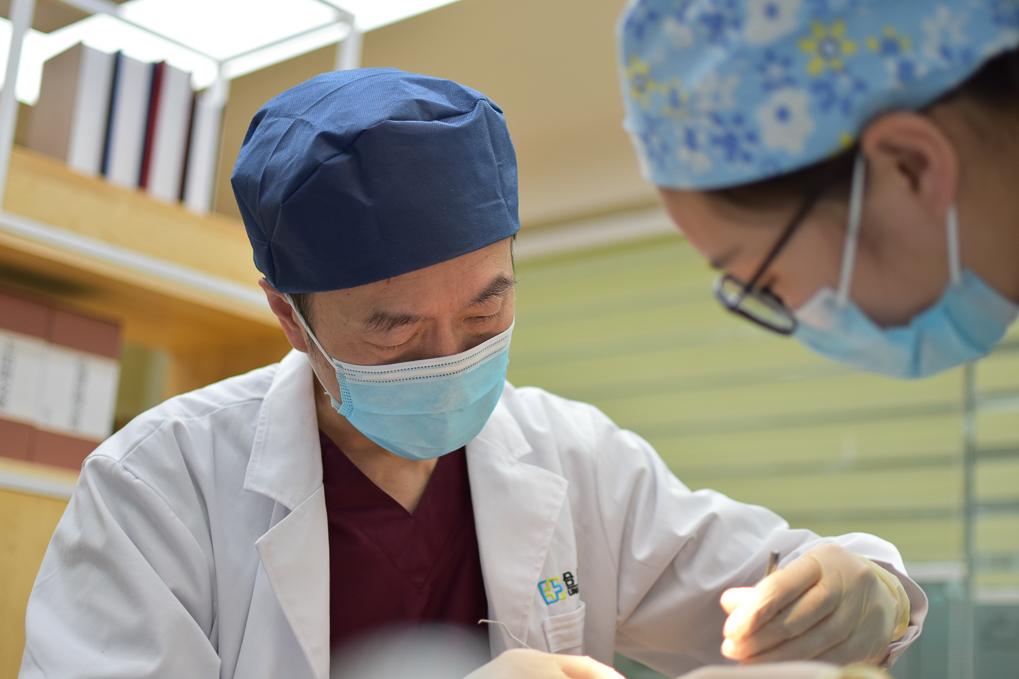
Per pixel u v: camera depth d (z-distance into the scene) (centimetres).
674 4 92
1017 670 332
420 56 337
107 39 286
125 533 146
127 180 235
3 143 208
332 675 151
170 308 238
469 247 145
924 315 93
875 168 89
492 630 155
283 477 154
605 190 398
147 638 138
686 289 410
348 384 149
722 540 164
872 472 367
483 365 149
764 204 92
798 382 385
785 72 89
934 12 85
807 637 130
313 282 146
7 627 202
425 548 159
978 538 344
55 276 223
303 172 142
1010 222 89
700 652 163
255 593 149
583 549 167
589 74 334
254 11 272
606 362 423
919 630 148
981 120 87
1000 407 346
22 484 206
